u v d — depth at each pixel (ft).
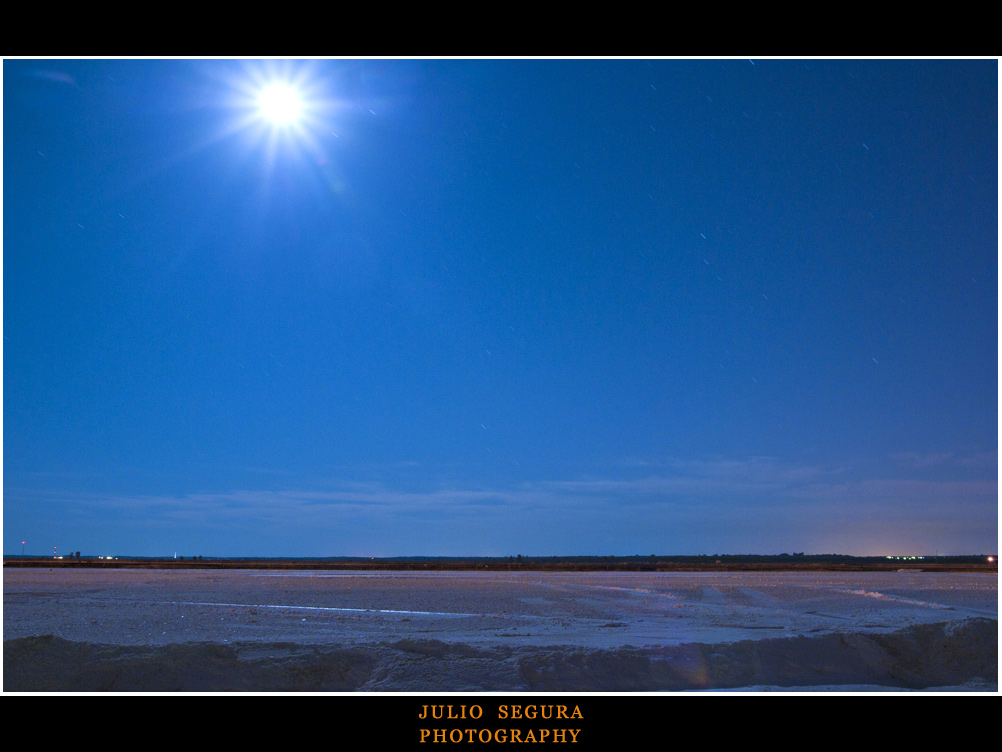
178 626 65.82
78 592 110.11
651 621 72.43
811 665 45.93
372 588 122.93
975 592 115.85
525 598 103.35
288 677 40.55
